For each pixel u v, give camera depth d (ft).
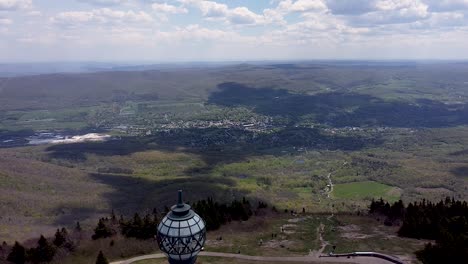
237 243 244.63
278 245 239.50
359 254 215.51
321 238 251.80
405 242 234.79
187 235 122.31
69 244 240.32
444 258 193.16
